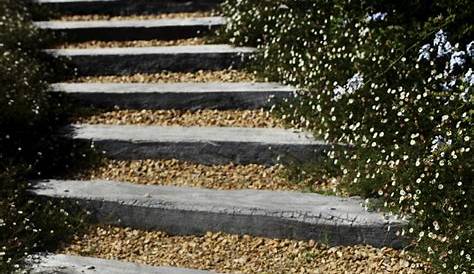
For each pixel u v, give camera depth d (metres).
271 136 5.80
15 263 4.46
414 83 5.53
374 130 5.29
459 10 5.80
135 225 5.13
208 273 4.40
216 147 5.82
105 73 7.55
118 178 5.72
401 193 4.51
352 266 4.41
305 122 5.91
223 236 4.89
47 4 8.92
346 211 4.72
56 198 5.27
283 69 6.71
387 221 4.54
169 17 8.49
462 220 4.28
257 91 6.45
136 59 7.48
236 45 7.50
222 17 8.20
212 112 6.57
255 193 5.19
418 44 5.80
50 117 6.39
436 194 4.49
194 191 5.29
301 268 4.46
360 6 6.61
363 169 5.06
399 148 4.95
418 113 5.18
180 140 5.91
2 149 5.77
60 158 5.91
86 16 8.77
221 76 7.12
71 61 7.61
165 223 5.05
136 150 5.99
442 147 4.56
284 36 7.00
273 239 4.80
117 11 8.73
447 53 5.34
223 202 5.03
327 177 5.32
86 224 5.12
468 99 4.86
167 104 6.71
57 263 4.53
